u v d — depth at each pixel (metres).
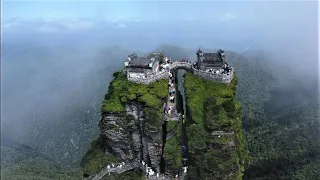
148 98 94.56
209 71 102.19
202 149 90.06
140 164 100.50
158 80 100.25
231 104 94.62
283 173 146.25
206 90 98.56
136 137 99.25
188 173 91.75
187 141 94.62
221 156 89.06
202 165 88.94
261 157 160.25
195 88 99.44
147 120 93.94
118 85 100.81
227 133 91.81
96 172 99.94
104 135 100.75
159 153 97.25
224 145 91.00
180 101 112.50
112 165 99.94
